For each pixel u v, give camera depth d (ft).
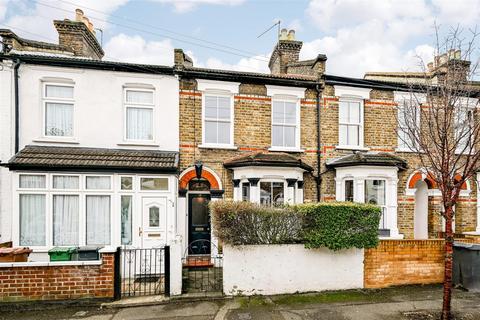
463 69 21.86
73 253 24.32
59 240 27.20
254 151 33.35
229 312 19.11
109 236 27.86
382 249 23.89
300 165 31.50
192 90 32.35
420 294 22.27
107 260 20.49
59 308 19.53
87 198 27.78
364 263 23.63
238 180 31.71
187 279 25.17
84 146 30.22
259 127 33.65
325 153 34.68
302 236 22.79
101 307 19.62
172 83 31.99
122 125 31.12
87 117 30.42
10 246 26.18
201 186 32.71
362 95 35.73
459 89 20.51
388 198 33.42
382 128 36.06
